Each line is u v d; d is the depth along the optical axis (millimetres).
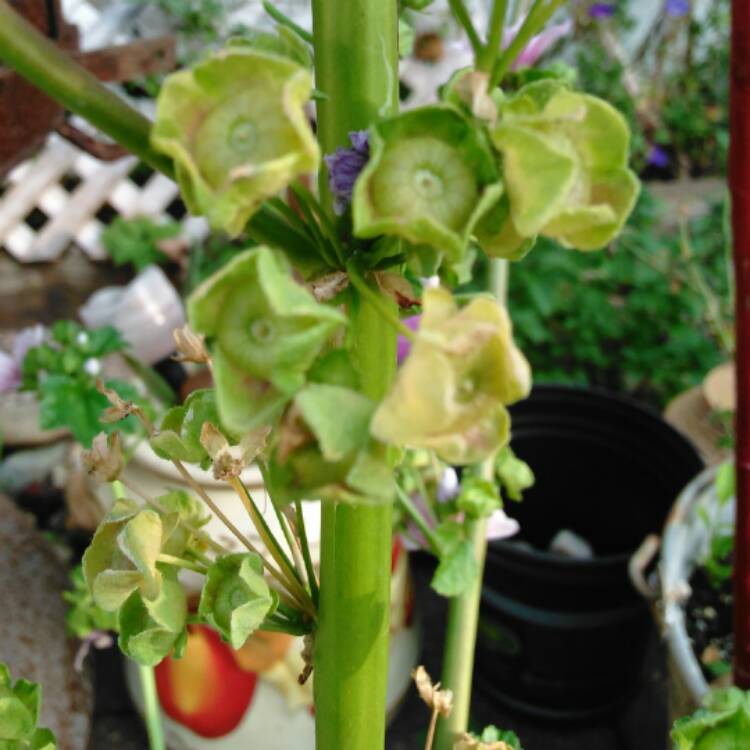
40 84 154
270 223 165
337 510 191
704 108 1057
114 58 385
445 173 143
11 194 839
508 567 482
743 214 265
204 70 135
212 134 137
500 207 148
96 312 671
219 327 140
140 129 156
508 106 149
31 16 323
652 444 527
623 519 552
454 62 774
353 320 170
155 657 192
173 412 203
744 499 290
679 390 757
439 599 604
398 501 346
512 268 790
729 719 218
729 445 609
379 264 164
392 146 142
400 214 142
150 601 186
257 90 136
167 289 672
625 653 500
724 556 406
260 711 432
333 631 200
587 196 152
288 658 424
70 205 855
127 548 186
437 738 309
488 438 140
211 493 380
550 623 485
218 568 188
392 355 178
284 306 133
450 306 135
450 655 305
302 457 140
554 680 506
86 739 477
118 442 217
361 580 195
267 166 131
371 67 169
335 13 168
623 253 815
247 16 948
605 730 531
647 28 1120
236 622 181
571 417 545
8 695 217
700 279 722
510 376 135
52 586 516
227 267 135
